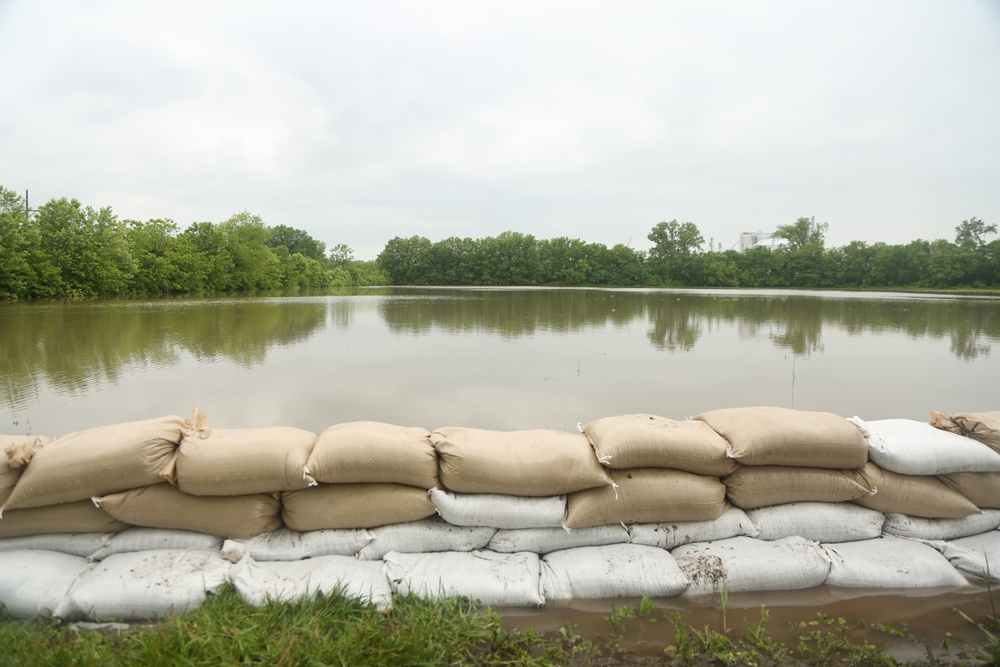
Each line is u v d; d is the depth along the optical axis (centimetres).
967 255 5144
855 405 789
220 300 3200
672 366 1073
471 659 257
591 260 6856
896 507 372
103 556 326
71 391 845
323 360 1126
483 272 7012
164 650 241
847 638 284
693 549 346
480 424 682
